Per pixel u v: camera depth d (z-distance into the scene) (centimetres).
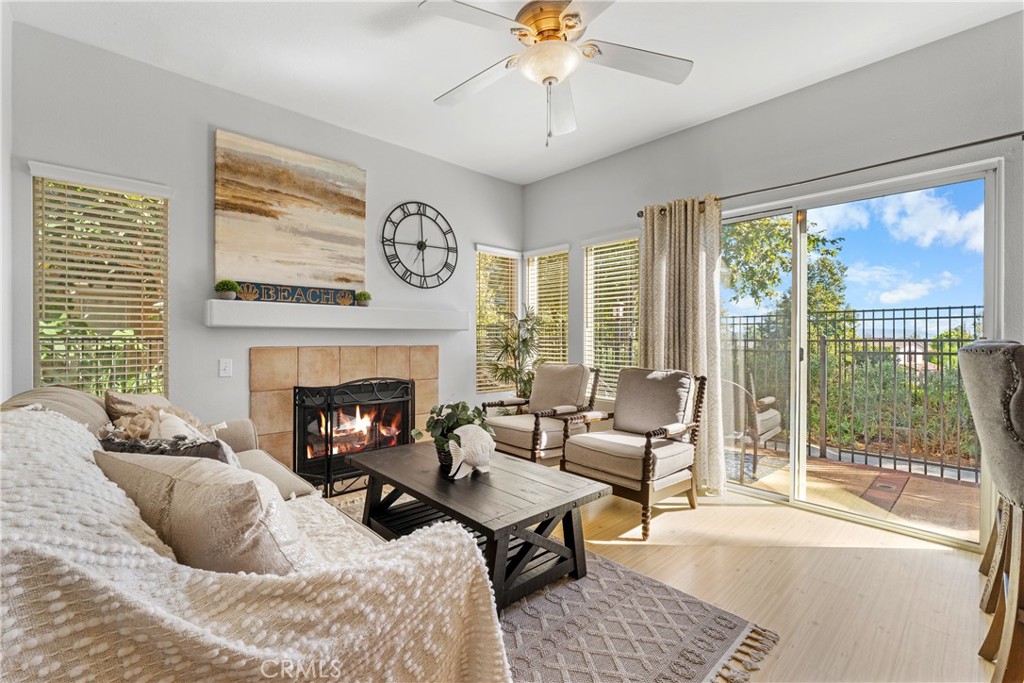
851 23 244
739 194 335
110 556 71
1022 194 233
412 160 423
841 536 270
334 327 357
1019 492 133
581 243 457
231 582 81
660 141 393
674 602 201
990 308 244
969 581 218
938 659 166
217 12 240
